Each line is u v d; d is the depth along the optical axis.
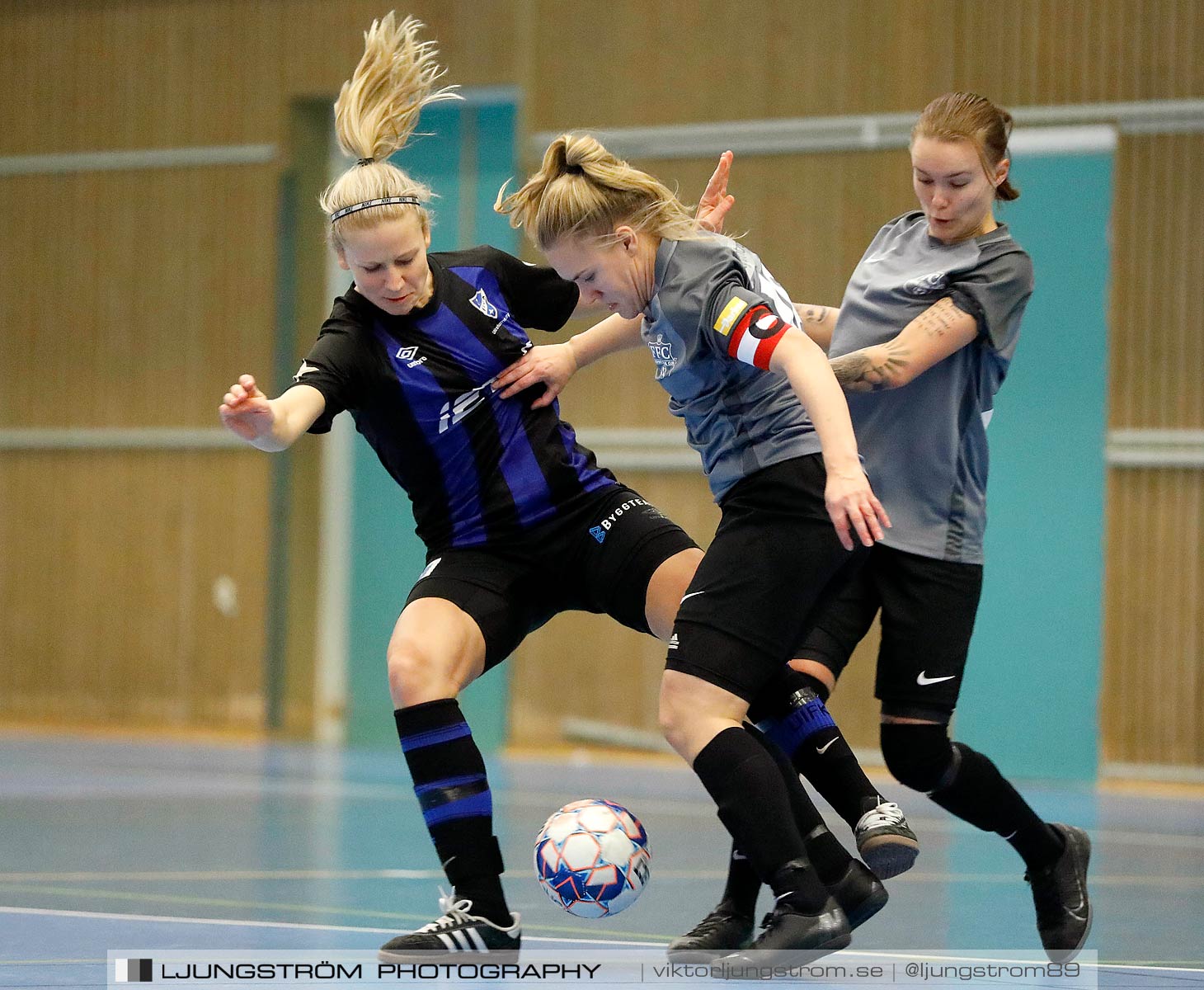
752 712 10.85
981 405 11.41
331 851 18.62
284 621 42.34
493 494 11.19
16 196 44.66
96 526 43.66
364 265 10.66
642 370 37.75
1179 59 33.41
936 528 11.20
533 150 38.97
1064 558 34.12
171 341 43.09
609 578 11.05
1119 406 33.75
